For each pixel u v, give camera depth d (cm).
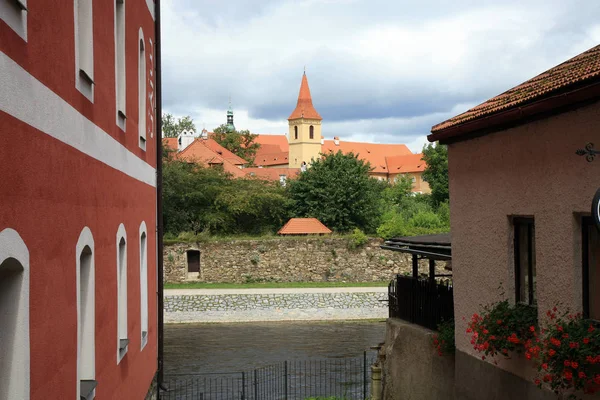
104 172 780
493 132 899
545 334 760
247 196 5062
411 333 1258
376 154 13425
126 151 975
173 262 4384
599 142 663
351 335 3228
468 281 993
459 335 1027
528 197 813
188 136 9031
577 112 702
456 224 1032
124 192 952
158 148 1488
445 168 6994
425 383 1191
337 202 5434
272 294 3938
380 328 3441
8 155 424
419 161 12350
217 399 1969
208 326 3519
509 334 827
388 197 6850
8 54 424
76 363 615
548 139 763
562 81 730
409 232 4684
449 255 1164
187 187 4934
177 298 3844
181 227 4869
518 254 870
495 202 902
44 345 511
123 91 938
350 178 5506
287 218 5378
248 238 4531
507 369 872
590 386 652
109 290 814
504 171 874
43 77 507
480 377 955
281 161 13025
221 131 11488
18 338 459
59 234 557
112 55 837
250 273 4466
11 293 460
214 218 4925
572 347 652
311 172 5572
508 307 860
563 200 734
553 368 690
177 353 2791
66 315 579
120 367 904
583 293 718
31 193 476
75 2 619
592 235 705
